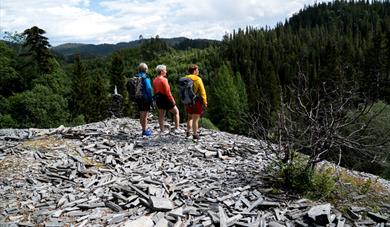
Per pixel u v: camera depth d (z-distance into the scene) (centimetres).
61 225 448
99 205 512
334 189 625
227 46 13125
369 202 602
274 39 12900
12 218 466
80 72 5175
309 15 17288
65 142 844
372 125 1428
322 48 9494
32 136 889
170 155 772
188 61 13200
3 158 697
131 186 576
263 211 511
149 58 14900
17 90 4141
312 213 475
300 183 588
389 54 4922
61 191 563
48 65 4288
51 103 3666
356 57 6556
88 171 650
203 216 480
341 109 596
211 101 6075
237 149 841
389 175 1400
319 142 620
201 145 862
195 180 619
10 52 4084
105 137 905
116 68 6781
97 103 5569
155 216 477
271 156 796
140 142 872
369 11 15275
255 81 6944
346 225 480
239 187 586
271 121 724
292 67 8750
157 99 929
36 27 4188
